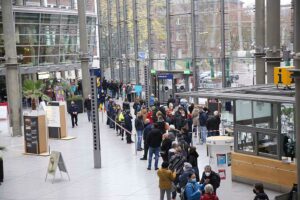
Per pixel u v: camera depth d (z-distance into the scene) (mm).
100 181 19031
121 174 19938
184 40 40062
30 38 49125
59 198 17047
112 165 21594
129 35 49438
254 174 17656
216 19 37156
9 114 32531
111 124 32406
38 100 41125
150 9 43594
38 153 24766
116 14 51531
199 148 24125
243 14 35406
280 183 16781
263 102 16344
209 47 37938
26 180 19750
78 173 20469
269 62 25062
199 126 25547
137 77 47312
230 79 36688
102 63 57844
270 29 24859
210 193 12922
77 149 25750
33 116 24688
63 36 53875
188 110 30859
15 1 49094
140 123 24281
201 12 38125
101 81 48344
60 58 54062
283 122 16688
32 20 48938
